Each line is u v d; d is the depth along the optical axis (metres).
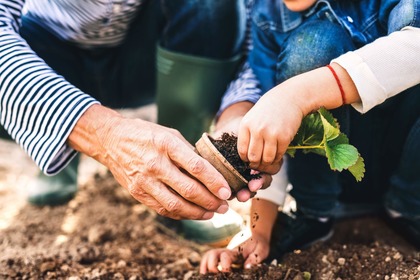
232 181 0.70
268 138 0.67
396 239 0.98
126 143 0.73
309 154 0.86
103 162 0.78
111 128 0.75
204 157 0.71
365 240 1.00
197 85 1.03
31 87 0.79
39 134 0.79
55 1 0.94
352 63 0.69
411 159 0.86
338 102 0.70
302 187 0.90
